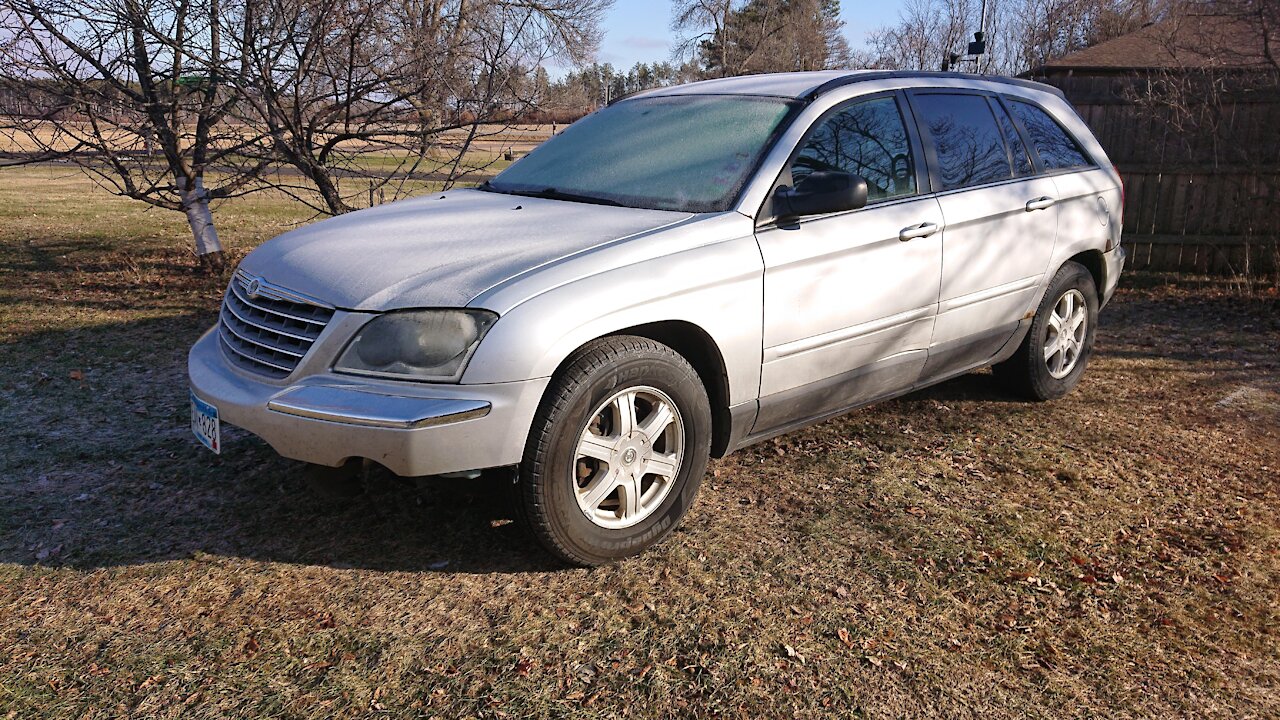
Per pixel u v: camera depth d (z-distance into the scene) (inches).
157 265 369.4
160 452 169.8
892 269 154.0
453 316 112.7
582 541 123.9
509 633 112.6
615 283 120.4
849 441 178.5
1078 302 204.5
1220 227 366.9
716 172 144.7
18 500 148.6
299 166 292.2
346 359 115.3
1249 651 111.6
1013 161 183.8
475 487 123.8
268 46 267.9
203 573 126.4
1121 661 109.0
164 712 97.7
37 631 112.3
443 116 295.0
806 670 105.8
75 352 237.1
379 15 277.7
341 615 116.3
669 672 105.1
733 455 170.4
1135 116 373.4
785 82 164.7
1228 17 357.4
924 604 120.3
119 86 299.0
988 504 150.9
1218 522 145.9
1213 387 220.1
